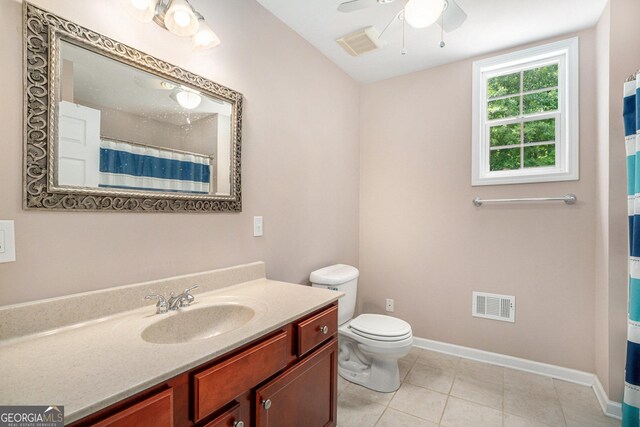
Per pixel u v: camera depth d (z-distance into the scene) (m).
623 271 1.72
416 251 2.68
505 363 2.31
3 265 0.92
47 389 0.67
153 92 1.28
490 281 2.38
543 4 1.80
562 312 2.13
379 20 1.95
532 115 2.29
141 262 1.25
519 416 1.73
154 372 0.75
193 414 0.84
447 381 2.10
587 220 2.05
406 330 1.97
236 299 1.39
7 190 0.92
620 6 1.72
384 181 2.84
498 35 2.12
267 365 1.07
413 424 1.67
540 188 2.19
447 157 2.54
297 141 2.12
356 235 2.90
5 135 0.92
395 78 2.79
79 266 1.08
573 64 2.08
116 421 0.66
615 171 1.74
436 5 1.41
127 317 1.14
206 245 1.51
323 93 2.40
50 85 0.99
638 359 1.48
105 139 1.13
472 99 2.43
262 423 1.06
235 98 1.63
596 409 1.79
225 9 1.59
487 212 2.38
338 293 1.51
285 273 2.03
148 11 1.07
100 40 1.10
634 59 1.69
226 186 1.60
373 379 2.02
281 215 1.99
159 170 1.31
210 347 0.90
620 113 1.72
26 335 0.94
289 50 2.03
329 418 1.46
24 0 0.94
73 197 1.05
